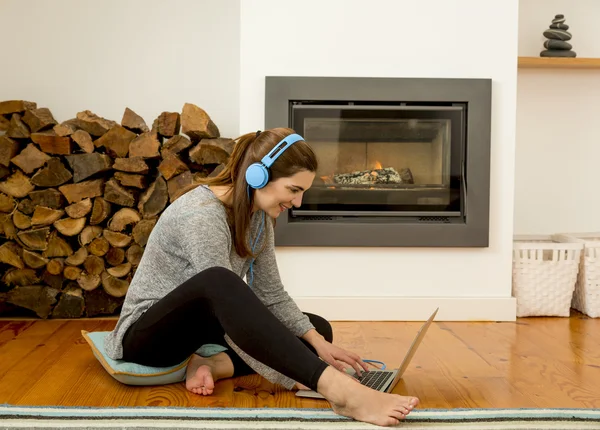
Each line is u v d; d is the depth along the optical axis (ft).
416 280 9.71
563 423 4.96
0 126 10.00
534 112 11.69
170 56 11.28
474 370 6.77
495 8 9.61
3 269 9.95
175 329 5.34
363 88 9.50
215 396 5.72
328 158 9.72
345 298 9.62
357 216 9.64
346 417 4.98
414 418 5.00
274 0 9.53
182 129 9.88
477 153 9.57
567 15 11.70
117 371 5.78
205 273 4.99
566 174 11.76
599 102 11.71
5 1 11.09
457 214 9.64
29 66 11.13
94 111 11.22
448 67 9.62
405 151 9.77
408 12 9.57
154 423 4.84
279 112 9.47
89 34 11.19
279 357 4.71
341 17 9.57
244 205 5.41
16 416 4.98
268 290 6.09
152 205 9.66
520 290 9.84
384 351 7.69
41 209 9.47
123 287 9.68
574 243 9.93
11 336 8.37
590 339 8.36
